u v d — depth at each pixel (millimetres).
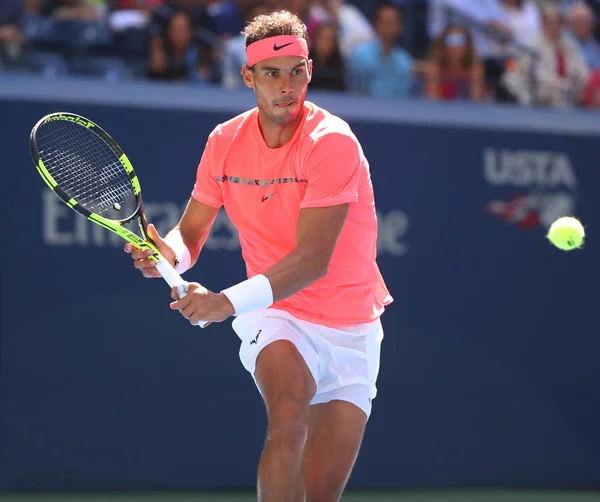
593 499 27156
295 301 13867
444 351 27922
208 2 29094
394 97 29078
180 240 14164
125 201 14148
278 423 12508
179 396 26406
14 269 25484
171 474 26234
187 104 26922
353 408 14117
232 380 26797
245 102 27359
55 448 25594
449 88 29766
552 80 30922
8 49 27312
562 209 29203
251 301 12336
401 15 30938
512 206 28797
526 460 28281
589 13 32188
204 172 14180
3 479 25250
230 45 28297
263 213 13562
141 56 28312
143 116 26547
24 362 25453
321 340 13898
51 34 27938
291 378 12961
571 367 28875
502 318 28453
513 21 31672
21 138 25719
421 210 28078
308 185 12977
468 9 31406
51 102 25984
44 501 24656
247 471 26688
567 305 28984
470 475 27844
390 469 27344
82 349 25859
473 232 28422
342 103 28031
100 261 26109
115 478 25922
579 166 29469
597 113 29922
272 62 12789
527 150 29109
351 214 13617
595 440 28844
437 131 28469
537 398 28531
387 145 28047
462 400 27953
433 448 27641
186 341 26562
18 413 25375
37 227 25703
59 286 25766
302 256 12648
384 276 27578
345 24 30344
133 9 29156
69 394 25719
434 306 27922
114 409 25984
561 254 29078
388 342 27500
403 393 27531
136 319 26281
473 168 28625
